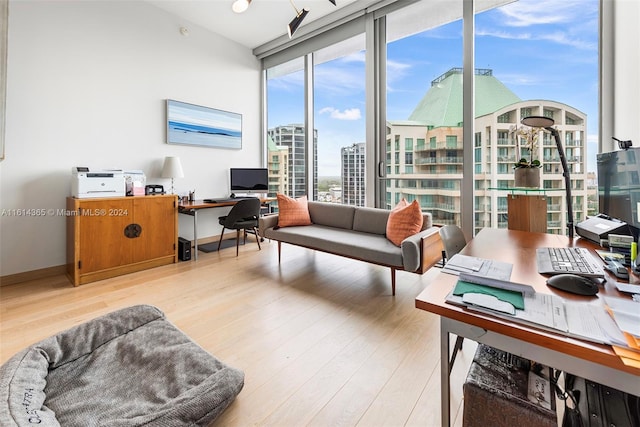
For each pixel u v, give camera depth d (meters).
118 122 3.43
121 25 3.42
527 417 0.82
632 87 2.07
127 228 3.09
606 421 0.80
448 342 0.89
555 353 0.70
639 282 1.00
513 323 0.75
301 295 2.57
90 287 2.74
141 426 1.04
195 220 3.62
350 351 1.75
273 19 3.98
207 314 2.21
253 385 1.47
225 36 4.45
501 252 1.40
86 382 1.30
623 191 1.35
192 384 1.28
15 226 2.82
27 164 2.86
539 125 1.78
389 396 1.39
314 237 3.07
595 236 1.53
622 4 2.20
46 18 2.90
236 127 4.65
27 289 2.68
